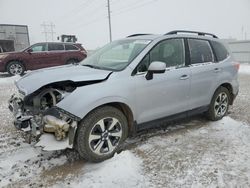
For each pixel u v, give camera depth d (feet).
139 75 12.97
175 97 14.58
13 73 43.80
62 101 10.93
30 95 11.73
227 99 18.28
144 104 13.19
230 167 11.66
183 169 11.53
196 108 16.15
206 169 11.51
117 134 12.44
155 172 11.28
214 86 16.89
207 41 17.11
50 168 11.55
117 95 11.96
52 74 12.64
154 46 13.92
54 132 10.87
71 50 48.14
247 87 32.55
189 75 15.12
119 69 12.87
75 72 12.74
